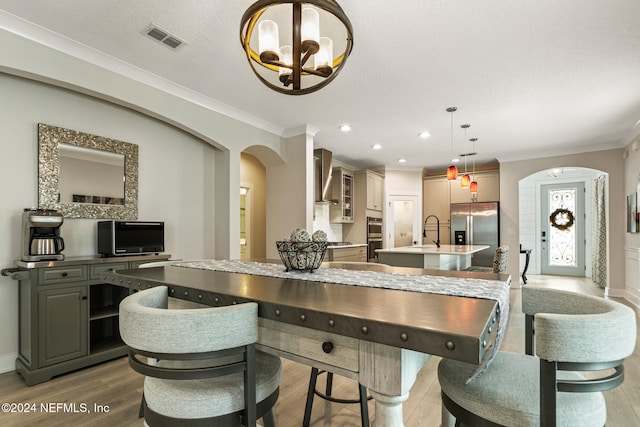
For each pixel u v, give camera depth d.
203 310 0.94
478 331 0.68
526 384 1.10
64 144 2.80
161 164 3.54
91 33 2.38
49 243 2.53
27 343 2.39
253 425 1.02
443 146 5.64
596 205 6.61
